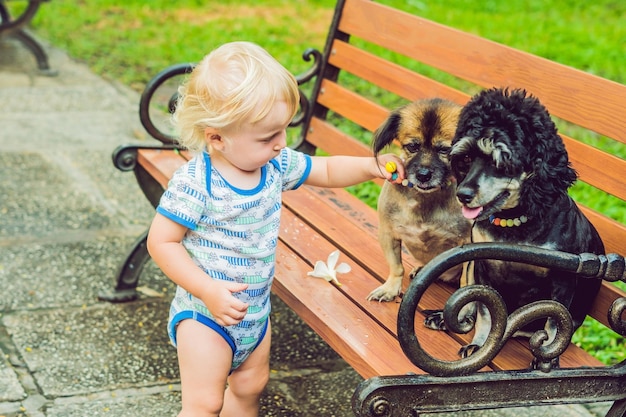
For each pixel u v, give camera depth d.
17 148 5.96
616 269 2.32
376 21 3.87
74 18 9.98
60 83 7.56
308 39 9.36
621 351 3.84
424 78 3.57
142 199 5.29
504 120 2.26
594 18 10.77
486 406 2.36
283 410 3.30
